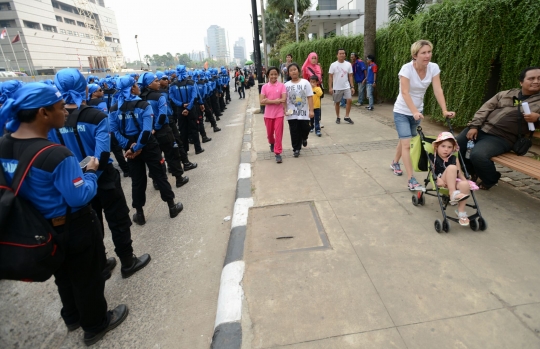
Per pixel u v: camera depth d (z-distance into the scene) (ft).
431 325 7.29
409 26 28.25
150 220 15.10
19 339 8.93
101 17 317.63
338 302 8.18
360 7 83.87
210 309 9.21
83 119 9.43
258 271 9.61
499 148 12.40
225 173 20.44
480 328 7.11
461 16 20.04
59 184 6.28
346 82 26.63
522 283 8.29
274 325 7.69
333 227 11.56
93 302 7.99
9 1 212.02
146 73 17.04
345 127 26.50
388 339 7.04
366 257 9.78
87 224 7.29
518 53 17.56
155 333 8.54
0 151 6.15
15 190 5.93
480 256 9.43
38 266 6.03
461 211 10.62
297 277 9.21
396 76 32.73
